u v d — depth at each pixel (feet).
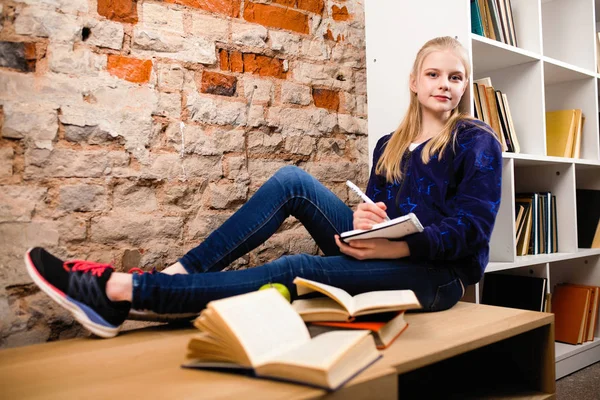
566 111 7.63
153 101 4.94
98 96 4.65
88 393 2.51
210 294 3.74
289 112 5.91
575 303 7.10
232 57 5.48
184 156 5.12
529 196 6.95
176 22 5.11
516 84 6.71
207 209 5.26
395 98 6.34
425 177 4.68
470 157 4.40
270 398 2.32
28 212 4.29
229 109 5.43
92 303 3.64
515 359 4.18
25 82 4.30
